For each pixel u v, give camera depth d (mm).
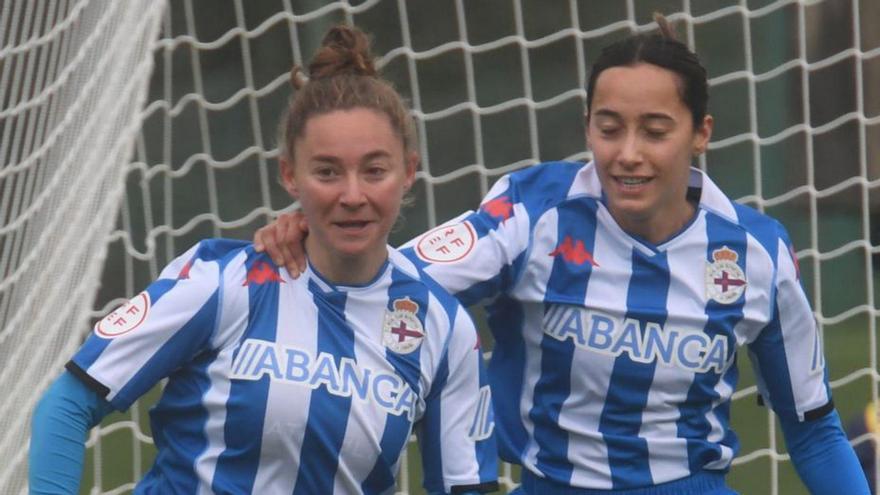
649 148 11281
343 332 10469
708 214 12133
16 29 18203
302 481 10383
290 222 10703
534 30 36688
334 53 10516
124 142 16406
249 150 20281
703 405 12195
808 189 19953
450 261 11828
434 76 36656
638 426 12047
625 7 36125
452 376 10766
